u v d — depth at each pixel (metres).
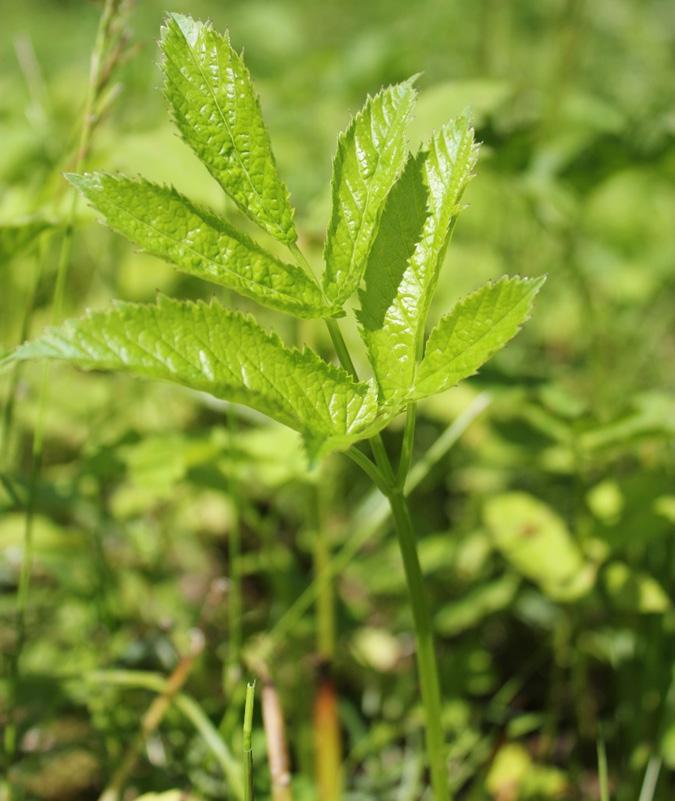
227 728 0.60
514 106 1.01
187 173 0.64
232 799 0.58
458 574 0.73
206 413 0.90
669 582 0.66
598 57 1.43
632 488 0.64
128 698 0.64
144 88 0.89
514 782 0.62
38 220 0.57
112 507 0.71
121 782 0.57
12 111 0.98
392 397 0.46
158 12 1.42
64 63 1.69
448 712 0.65
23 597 0.58
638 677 0.64
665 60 1.40
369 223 0.47
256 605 0.78
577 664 0.66
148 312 0.43
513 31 1.26
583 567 0.62
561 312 1.00
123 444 0.64
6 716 0.61
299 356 0.45
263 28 1.56
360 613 0.71
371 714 0.68
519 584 0.71
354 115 0.47
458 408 0.78
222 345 0.44
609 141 0.79
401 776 0.64
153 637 0.65
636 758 0.61
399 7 1.71
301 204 0.97
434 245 0.46
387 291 0.46
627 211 1.06
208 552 0.83
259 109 0.46
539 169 0.80
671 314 0.99
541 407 0.63
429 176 0.47
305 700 0.66
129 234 0.45
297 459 0.64
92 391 0.84
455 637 0.73
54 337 0.43
